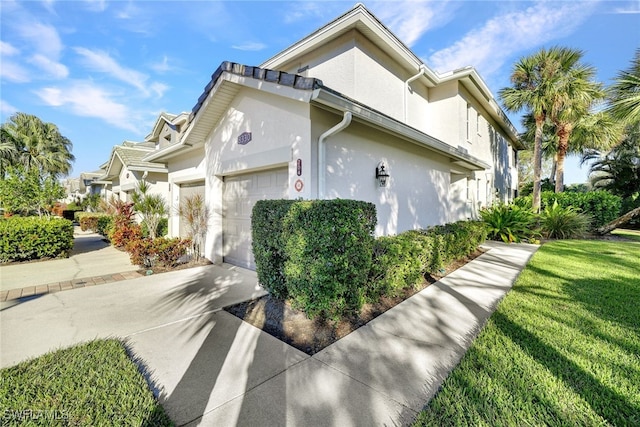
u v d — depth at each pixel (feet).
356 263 13.20
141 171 45.06
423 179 30.45
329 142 18.74
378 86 29.89
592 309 14.44
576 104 43.70
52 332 12.30
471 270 23.22
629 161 71.51
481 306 15.43
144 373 9.39
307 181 17.31
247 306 15.51
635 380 8.79
